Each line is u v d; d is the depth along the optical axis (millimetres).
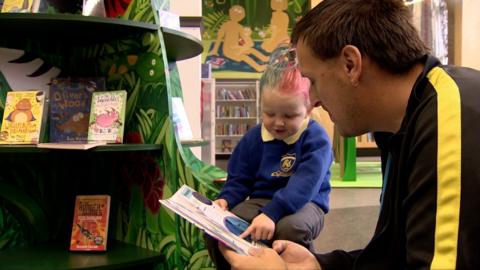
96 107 1606
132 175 1676
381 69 946
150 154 1592
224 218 1301
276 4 8242
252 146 1576
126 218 1708
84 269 1422
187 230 1511
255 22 8273
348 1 1006
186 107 2676
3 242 1667
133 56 1629
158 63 1540
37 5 1538
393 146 945
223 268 1299
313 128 1504
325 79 1012
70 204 1853
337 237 2477
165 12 1842
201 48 1820
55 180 1824
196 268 1515
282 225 1327
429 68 912
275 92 1430
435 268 735
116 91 1591
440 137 784
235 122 8914
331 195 3000
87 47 1822
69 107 1678
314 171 1405
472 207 730
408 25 964
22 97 1571
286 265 1105
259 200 1475
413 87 905
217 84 8688
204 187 1539
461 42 3721
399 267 1005
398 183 896
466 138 760
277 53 1531
